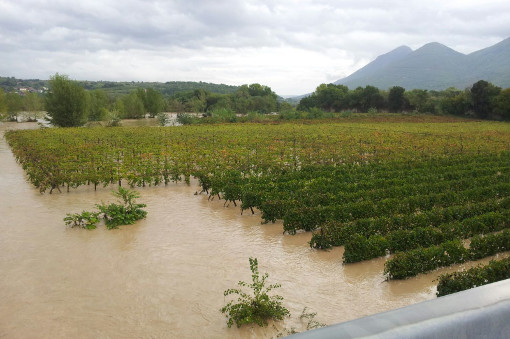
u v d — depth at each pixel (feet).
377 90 432.66
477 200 71.15
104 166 103.19
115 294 39.27
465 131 222.28
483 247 49.57
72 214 64.34
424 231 52.01
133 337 31.91
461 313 5.79
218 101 482.69
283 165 110.52
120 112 366.63
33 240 54.80
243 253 51.44
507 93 304.91
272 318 34.71
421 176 86.74
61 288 40.45
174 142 161.79
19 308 36.37
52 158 111.55
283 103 517.55
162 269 45.55
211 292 39.96
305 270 46.50
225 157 121.39
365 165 105.91
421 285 42.83
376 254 49.26
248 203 68.18
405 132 216.33
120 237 56.44
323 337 5.13
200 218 66.85
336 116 359.87
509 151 128.67
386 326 5.42
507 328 6.11
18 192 84.69
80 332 32.48
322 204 67.10
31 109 418.72
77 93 262.26
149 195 83.30
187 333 32.60
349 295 40.32
